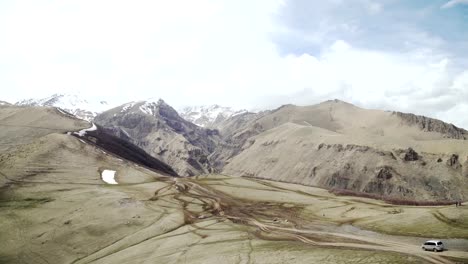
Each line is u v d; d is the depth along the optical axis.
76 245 95.56
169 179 162.62
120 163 166.25
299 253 63.47
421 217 98.38
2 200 112.81
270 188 165.75
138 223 105.38
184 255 76.06
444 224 90.56
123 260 82.75
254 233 91.06
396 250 69.81
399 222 97.44
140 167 174.75
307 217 115.31
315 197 151.25
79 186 129.88
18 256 90.75
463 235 81.19
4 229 99.69
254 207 129.88
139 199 124.31
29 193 118.69
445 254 65.31
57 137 168.12
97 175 145.25
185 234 94.31
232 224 103.12
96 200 118.00
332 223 105.62
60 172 138.75
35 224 102.75
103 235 99.50
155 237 96.00
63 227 102.19
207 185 162.88
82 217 107.25
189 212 117.88
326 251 63.16
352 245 75.88
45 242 96.06
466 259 60.91
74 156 156.38
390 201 150.25
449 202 151.62
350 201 143.62
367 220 106.19
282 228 98.12
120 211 111.94
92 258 88.81
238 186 164.62
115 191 128.88
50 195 119.12
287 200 142.12
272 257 63.31
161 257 78.00
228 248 75.06
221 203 133.12
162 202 126.12
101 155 167.50
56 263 89.25
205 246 80.44
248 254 67.44
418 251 68.44
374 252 60.72
